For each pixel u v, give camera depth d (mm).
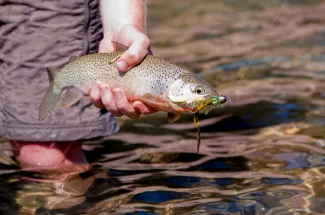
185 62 9438
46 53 5664
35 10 5602
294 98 7566
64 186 5320
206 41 10859
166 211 4715
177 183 5297
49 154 5801
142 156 6016
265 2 14047
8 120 5789
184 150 6133
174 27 12016
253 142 6277
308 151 5934
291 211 4645
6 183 5391
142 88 4590
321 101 7414
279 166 5598
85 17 5652
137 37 4902
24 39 5660
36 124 5707
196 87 4457
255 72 8758
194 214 4629
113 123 5949
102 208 4848
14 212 4832
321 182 5172
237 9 13469
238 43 10586
